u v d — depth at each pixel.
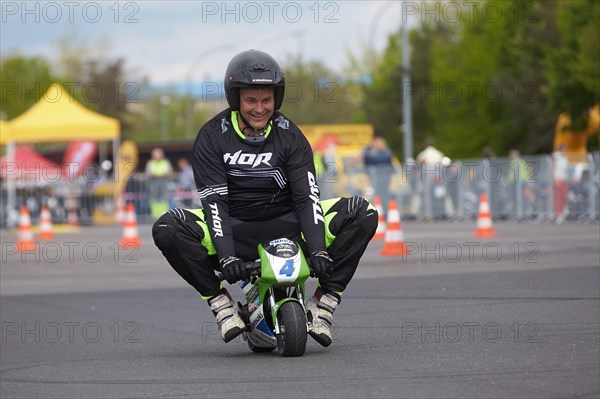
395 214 59.34
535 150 153.38
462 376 22.11
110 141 155.62
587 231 71.00
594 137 112.75
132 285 48.94
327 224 26.55
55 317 39.22
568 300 34.75
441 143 180.88
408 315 33.62
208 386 22.41
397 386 21.25
